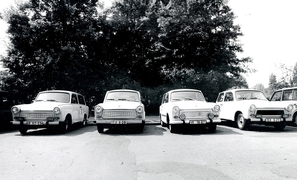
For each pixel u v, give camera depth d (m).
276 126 9.62
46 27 17.75
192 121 8.38
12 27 17.38
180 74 21.27
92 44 20.09
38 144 6.76
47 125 8.63
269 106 9.01
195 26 18.98
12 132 9.93
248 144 6.39
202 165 4.39
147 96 22.08
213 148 5.93
